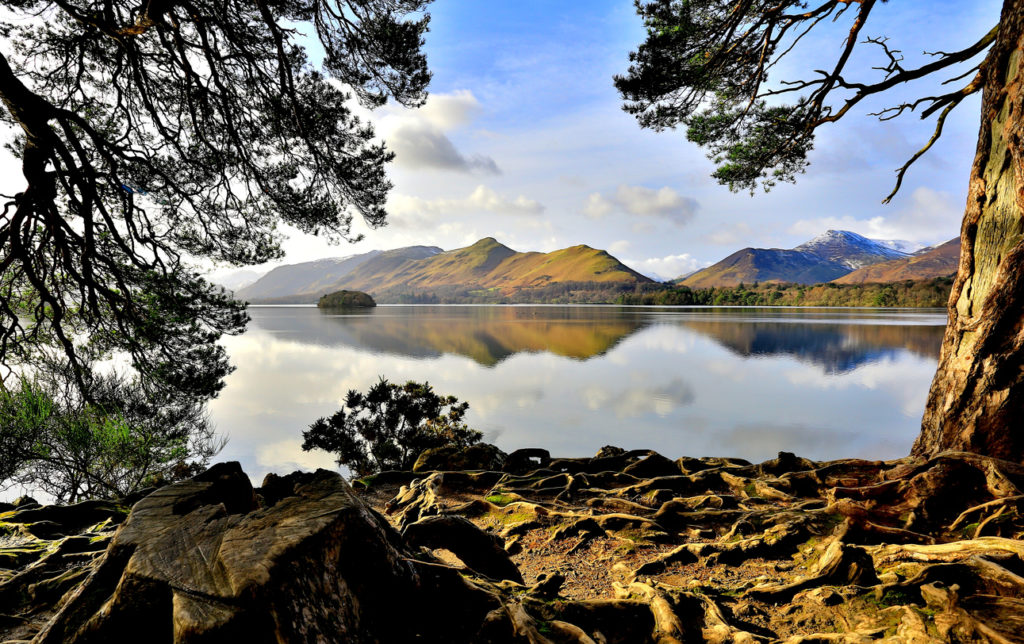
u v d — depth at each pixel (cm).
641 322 14238
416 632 209
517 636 216
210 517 198
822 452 2695
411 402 1447
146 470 1182
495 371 5825
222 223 1145
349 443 1380
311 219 1080
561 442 2906
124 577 170
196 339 1218
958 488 491
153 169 992
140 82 916
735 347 7775
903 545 370
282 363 6719
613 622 281
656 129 1151
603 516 605
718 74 1034
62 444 1055
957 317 623
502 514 675
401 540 261
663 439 2977
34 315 1141
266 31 905
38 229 902
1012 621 239
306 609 165
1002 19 599
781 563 448
